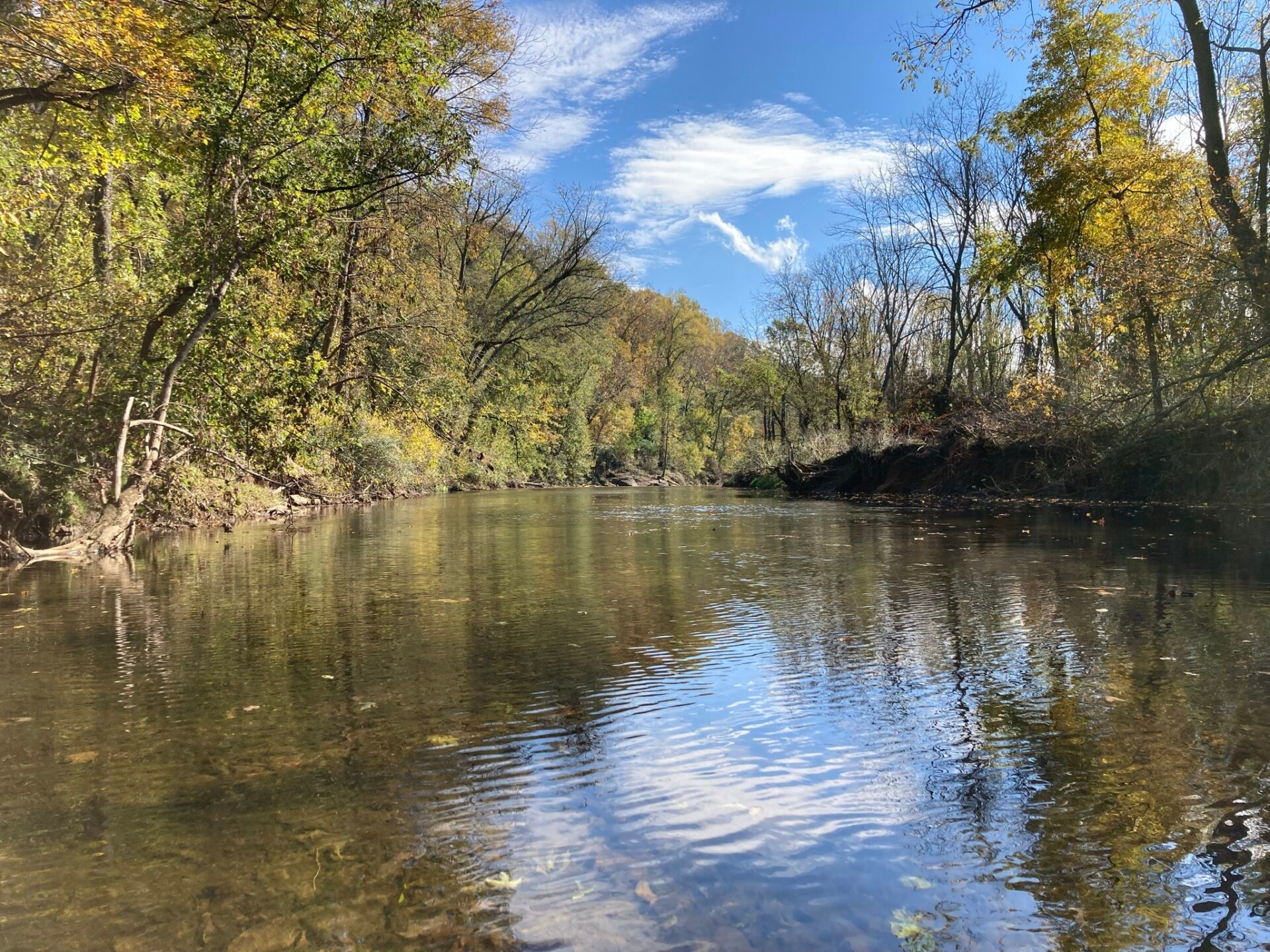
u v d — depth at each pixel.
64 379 10.66
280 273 12.11
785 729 3.34
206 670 4.29
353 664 4.41
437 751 3.11
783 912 1.99
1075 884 2.11
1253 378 13.41
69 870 2.22
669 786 2.77
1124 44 16.75
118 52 7.10
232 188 11.20
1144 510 14.43
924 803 2.61
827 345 38.81
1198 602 5.86
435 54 12.48
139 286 10.78
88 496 10.47
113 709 3.63
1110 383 16.08
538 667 4.34
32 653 4.69
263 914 2.00
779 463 35.94
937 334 36.00
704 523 14.74
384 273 20.31
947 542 10.44
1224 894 2.05
